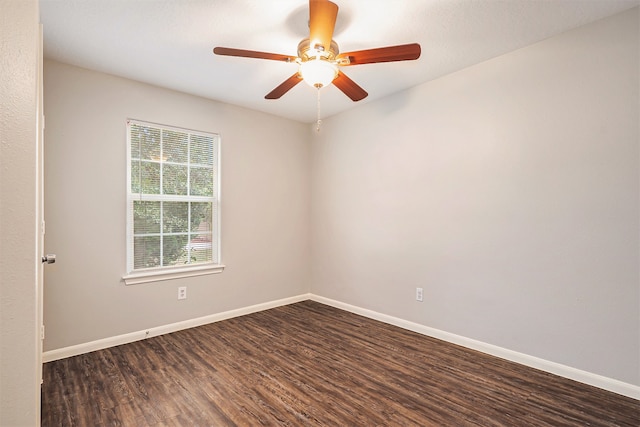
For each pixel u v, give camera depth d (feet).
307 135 14.43
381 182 11.60
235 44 7.90
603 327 7.08
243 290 12.36
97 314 9.21
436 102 10.01
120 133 9.62
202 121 11.27
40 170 4.64
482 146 8.98
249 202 12.53
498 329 8.71
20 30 1.95
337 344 9.59
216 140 11.73
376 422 6.07
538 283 8.00
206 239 11.53
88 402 6.64
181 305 10.80
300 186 14.17
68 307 8.77
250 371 7.97
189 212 11.12
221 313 11.74
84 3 6.33
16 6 1.94
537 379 7.54
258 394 6.97
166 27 7.18
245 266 12.41
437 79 9.98
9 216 1.91
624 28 6.79
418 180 10.50
